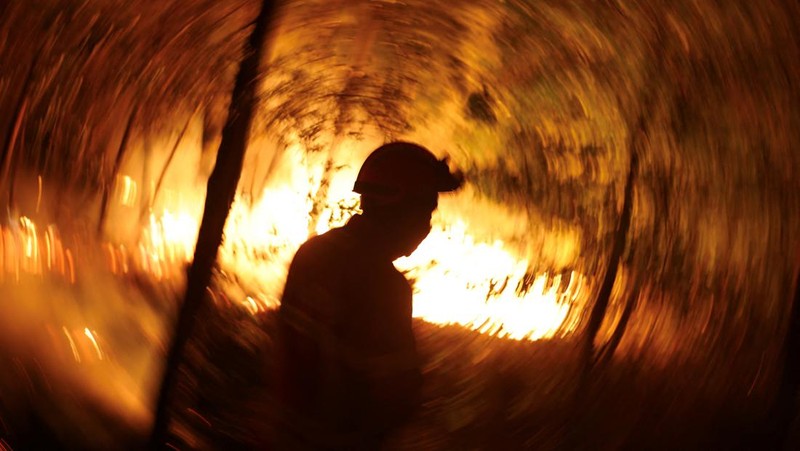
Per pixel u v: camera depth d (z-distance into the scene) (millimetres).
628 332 5125
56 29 4164
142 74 5176
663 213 5242
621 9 4891
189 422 4086
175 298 5164
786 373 3787
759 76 4145
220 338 5016
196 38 5430
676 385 4387
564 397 4781
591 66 5578
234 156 5945
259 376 4605
